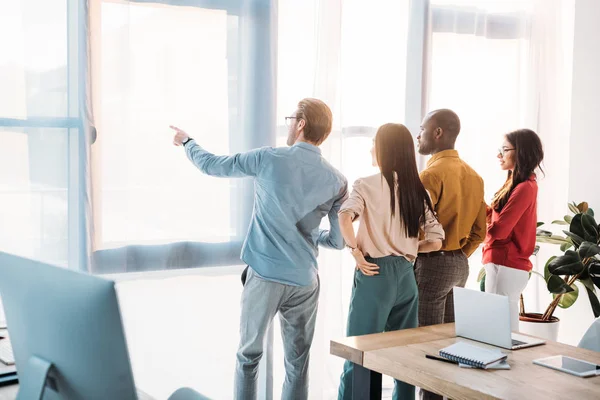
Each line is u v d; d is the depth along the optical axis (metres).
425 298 3.13
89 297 1.13
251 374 2.97
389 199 2.86
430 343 2.36
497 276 3.54
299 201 2.84
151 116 3.15
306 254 2.91
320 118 2.89
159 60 3.16
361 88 3.72
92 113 2.99
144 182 3.15
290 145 2.96
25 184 2.88
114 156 3.06
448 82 3.98
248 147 3.38
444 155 3.15
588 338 2.56
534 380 1.96
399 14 3.77
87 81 2.96
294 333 3.03
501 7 4.12
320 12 3.51
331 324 3.66
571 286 4.07
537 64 4.20
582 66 4.26
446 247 3.12
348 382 3.04
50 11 2.89
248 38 3.35
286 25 3.47
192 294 3.29
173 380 3.26
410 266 2.93
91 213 3.01
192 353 3.30
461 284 3.19
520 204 3.41
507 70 4.15
